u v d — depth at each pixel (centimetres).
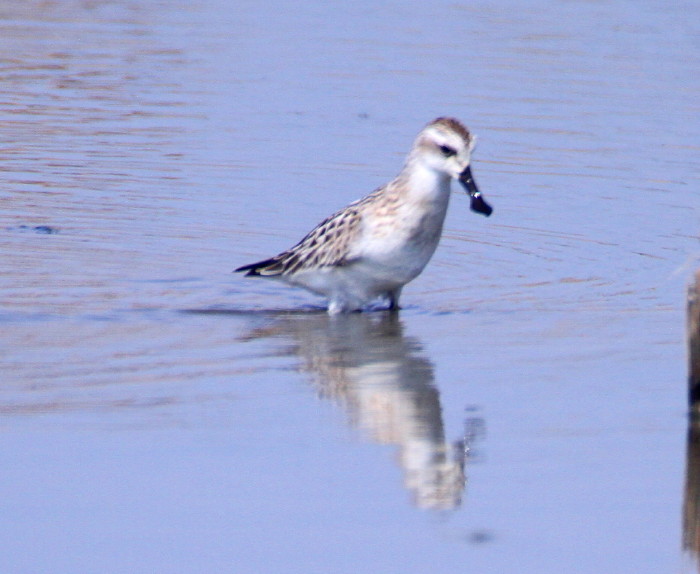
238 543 874
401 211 1380
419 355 1264
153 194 1895
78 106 2347
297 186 1931
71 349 1270
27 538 874
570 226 1773
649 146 2128
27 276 1538
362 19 3058
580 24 3011
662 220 1794
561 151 2102
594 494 952
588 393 1152
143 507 917
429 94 2412
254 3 3256
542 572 850
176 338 1319
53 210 1811
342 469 988
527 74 2550
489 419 1091
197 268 1598
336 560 857
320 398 1135
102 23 3014
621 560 866
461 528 904
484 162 2052
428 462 998
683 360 1246
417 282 1555
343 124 2239
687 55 2711
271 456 1004
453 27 2978
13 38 2836
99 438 1031
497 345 1298
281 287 1535
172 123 2252
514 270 1598
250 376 1193
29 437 1030
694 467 995
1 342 1287
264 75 2562
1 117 2261
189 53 2738
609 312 1420
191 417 1083
